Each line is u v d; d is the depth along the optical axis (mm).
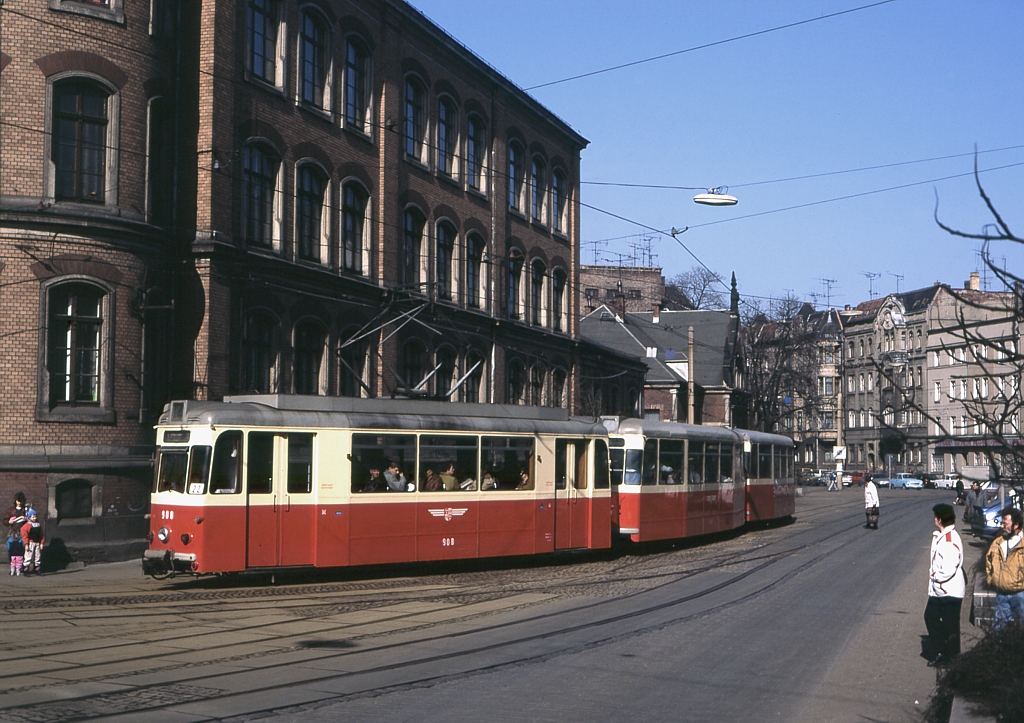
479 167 40344
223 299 24875
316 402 18812
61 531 21281
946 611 11297
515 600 16516
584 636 13148
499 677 10492
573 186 48656
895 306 84750
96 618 13859
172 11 24547
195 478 17250
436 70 36594
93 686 9641
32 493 21047
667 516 26172
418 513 19766
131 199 22859
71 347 21969
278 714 8711
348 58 31547
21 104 21516
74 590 17016
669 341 78312
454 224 37688
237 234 25781
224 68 25219
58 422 21547
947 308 75438
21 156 21484
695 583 19109
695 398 74625
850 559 24281
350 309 30672
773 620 14797
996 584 10773
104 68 22469
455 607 15648
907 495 67875
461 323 37875
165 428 17828
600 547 23594
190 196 24766
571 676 10617
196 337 24359
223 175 25109
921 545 28547
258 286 26219
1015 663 9000
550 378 45906
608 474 24000
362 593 17031
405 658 11453
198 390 24234
